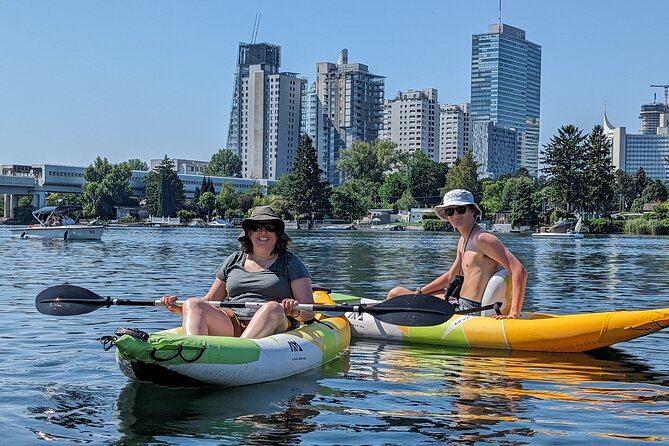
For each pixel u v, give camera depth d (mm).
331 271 23453
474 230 9914
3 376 7285
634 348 9391
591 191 102188
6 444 5293
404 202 137250
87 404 6328
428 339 9555
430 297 8195
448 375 7738
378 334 9922
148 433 5586
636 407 6473
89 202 128250
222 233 78125
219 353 6719
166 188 124125
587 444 5402
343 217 123000
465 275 9891
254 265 7969
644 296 16516
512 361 8523
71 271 22203
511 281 9648
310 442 5414
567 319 9008
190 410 6195
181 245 45250
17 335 9672
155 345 6379
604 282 20656
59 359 8109
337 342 8562
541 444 5406
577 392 7023
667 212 102875
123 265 25359
